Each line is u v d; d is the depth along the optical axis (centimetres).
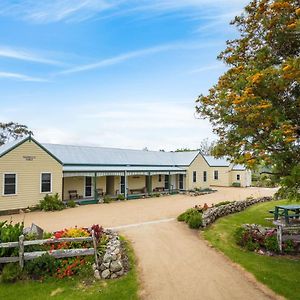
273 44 874
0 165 2252
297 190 790
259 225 1617
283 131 668
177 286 921
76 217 2073
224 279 971
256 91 758
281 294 858
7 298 855
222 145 945
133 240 1425
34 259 1017
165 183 3972
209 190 4081
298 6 779
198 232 1611
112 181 3297
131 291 888
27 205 2389
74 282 956
